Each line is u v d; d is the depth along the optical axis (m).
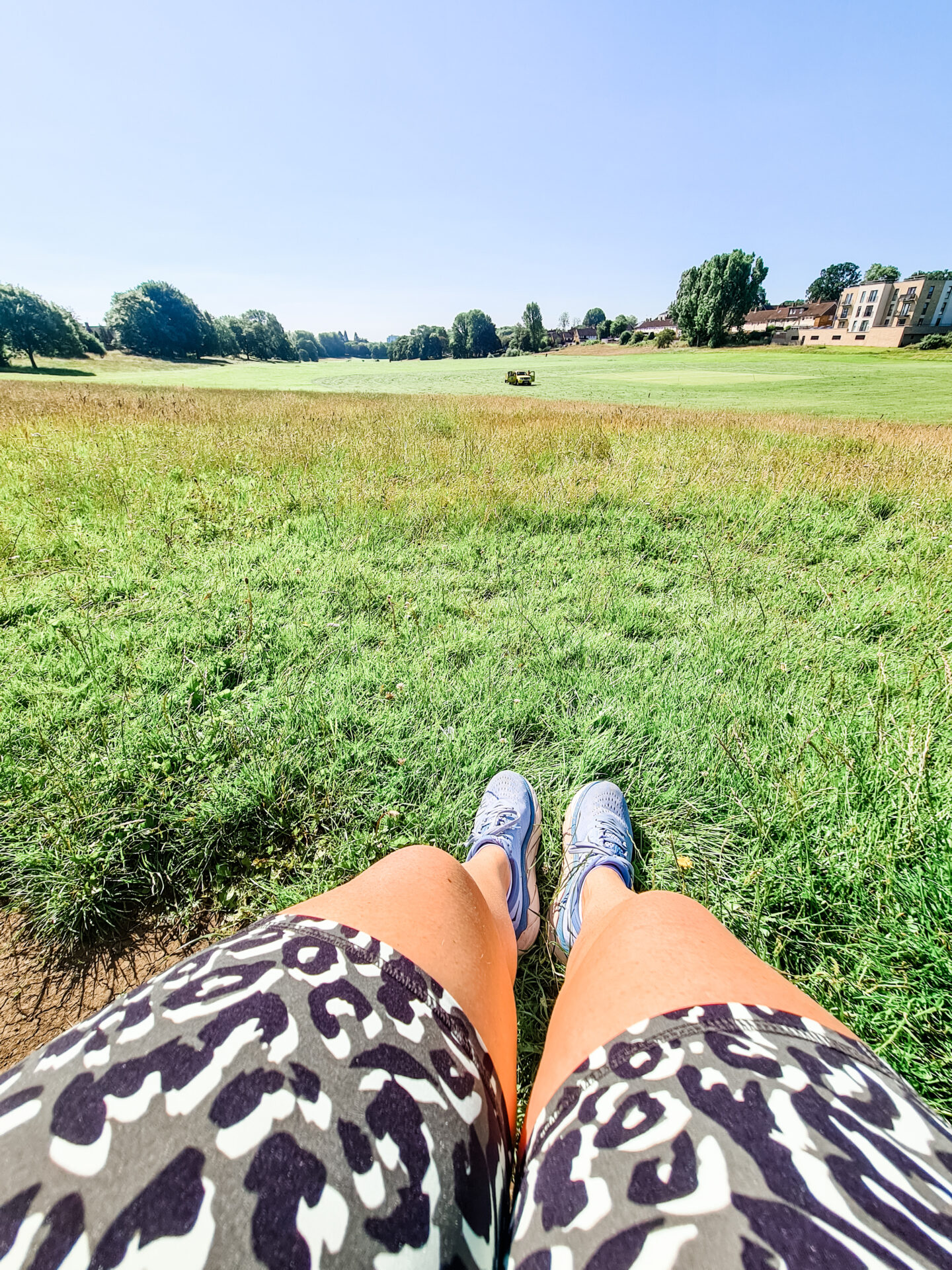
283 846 1.60
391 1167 0.46
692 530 4.13
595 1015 0.69
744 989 0.65
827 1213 0.42
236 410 10.59
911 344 78.38
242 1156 0.42
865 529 4.15
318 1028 0.54
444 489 4.71
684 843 1.55
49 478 4.79
